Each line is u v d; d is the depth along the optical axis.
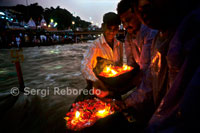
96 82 1.64
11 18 35.50
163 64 1.03
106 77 1.56
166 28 0.77
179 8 0.65
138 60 1.88
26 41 29.80
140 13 0.71
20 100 3.95
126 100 1.49
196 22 0.54
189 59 0.55
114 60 2.21
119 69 1.83
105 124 1.26
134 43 1.81
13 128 2.97
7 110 3.42
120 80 1.51
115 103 1.61
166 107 0.67
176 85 0.62
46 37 35.03
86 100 1.96
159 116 0.68
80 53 17.69
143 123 1.34
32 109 3.63
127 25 1.47
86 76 1.83
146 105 1.37
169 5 0.64
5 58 13.76
